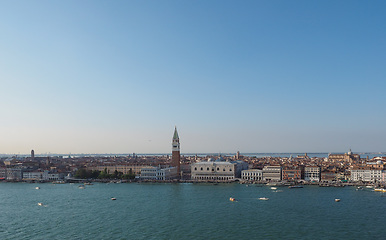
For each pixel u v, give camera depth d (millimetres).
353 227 199625
